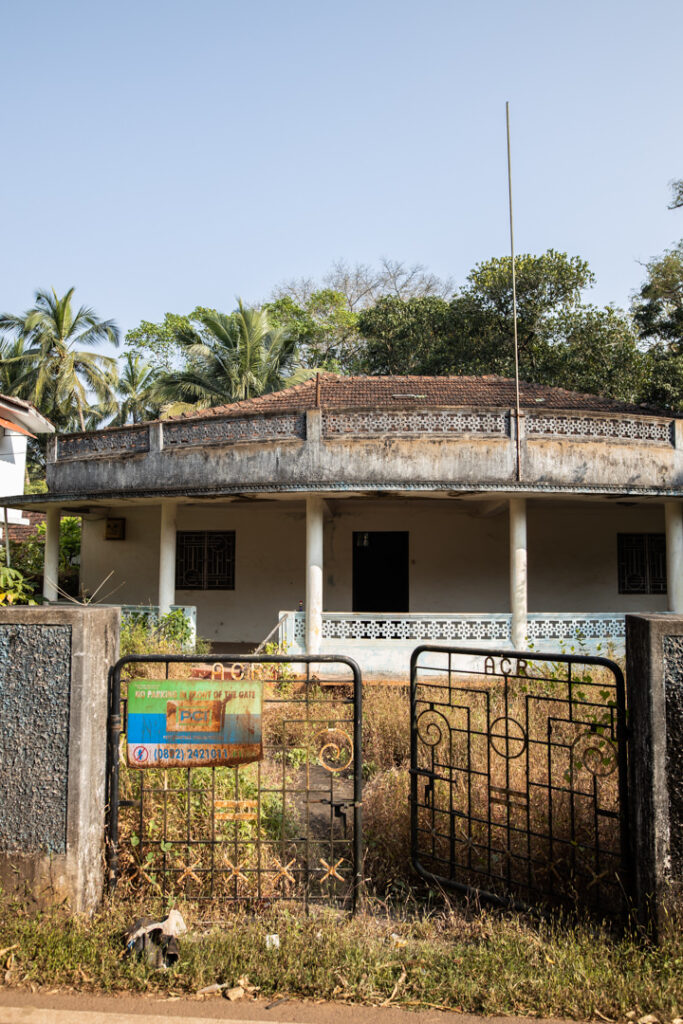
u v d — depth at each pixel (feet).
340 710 27.35
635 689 12.14
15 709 12.58
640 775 11.90
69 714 12.42
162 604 44.27
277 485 38.52
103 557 55.62
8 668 12.66
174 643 40.37
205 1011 10.30
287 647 39.78
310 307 135.95
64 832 12.28
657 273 78.89
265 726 24.57
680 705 11.65
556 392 57.52
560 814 15.74
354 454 39.58
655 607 52.39
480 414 39.68
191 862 13.88
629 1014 10.17
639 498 41.29
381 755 23.41
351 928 12.46
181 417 43.32
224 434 41.70
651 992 10.41
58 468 47.73
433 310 96.99
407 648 39.24
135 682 13.41
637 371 81.46
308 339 129.90
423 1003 10.55
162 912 12.75
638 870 11.91
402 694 31.99
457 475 39.29
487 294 88.89
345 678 37.29
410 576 51.98
